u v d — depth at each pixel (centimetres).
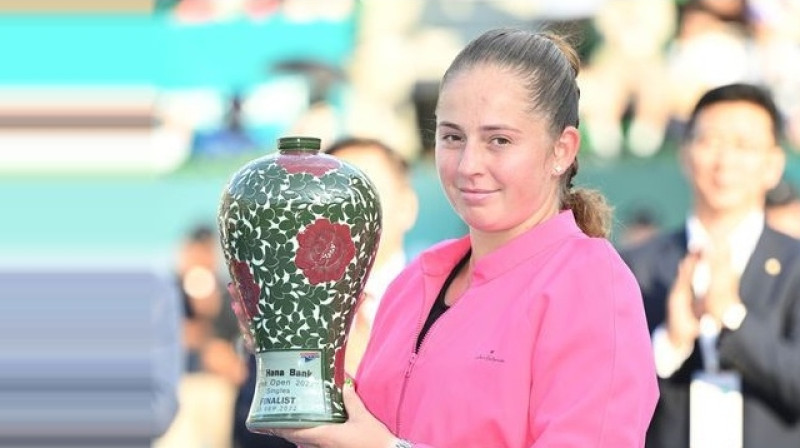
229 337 2403
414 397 905
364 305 1509
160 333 2077
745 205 1602
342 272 882
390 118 2714
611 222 984
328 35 2736
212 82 2694
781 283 1570
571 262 892
